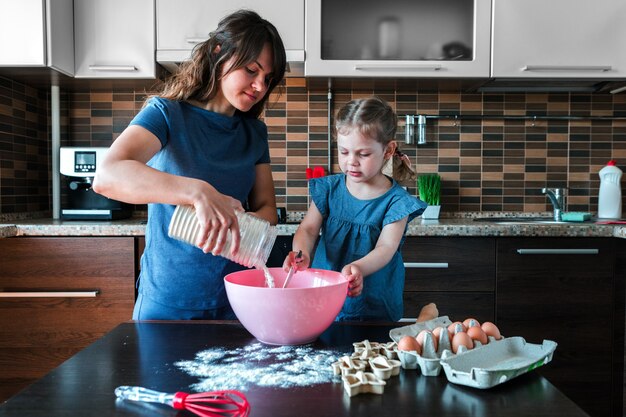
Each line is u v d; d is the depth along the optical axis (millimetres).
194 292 1141
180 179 838
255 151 1248
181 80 1161
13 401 621
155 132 1018
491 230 1971
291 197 2551
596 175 2545
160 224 1135
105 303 1976
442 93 2527
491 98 2533
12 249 1961
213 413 585
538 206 2553
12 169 2281
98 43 2174
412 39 2174
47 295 1951
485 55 2164
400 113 2533
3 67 2053
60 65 2088
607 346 2010
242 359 773
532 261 2002
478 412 586
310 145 2533
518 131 2539
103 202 2324
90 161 2266
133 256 1975
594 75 2174
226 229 820
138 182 843
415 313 2016
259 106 1252
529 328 2010
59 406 607
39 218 2445
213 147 1149
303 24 2141
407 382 679
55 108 2422
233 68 1050
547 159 2543
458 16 2170
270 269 1039
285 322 809
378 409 596
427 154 2549
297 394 641
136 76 2184
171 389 656
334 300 840
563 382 2021
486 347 743
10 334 1975
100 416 581
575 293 2002
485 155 2543
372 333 916
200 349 821
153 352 804
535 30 2154
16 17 2018
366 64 2145
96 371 719
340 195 1331
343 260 1300
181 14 2152
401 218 1225
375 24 2164
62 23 2102
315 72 2150
